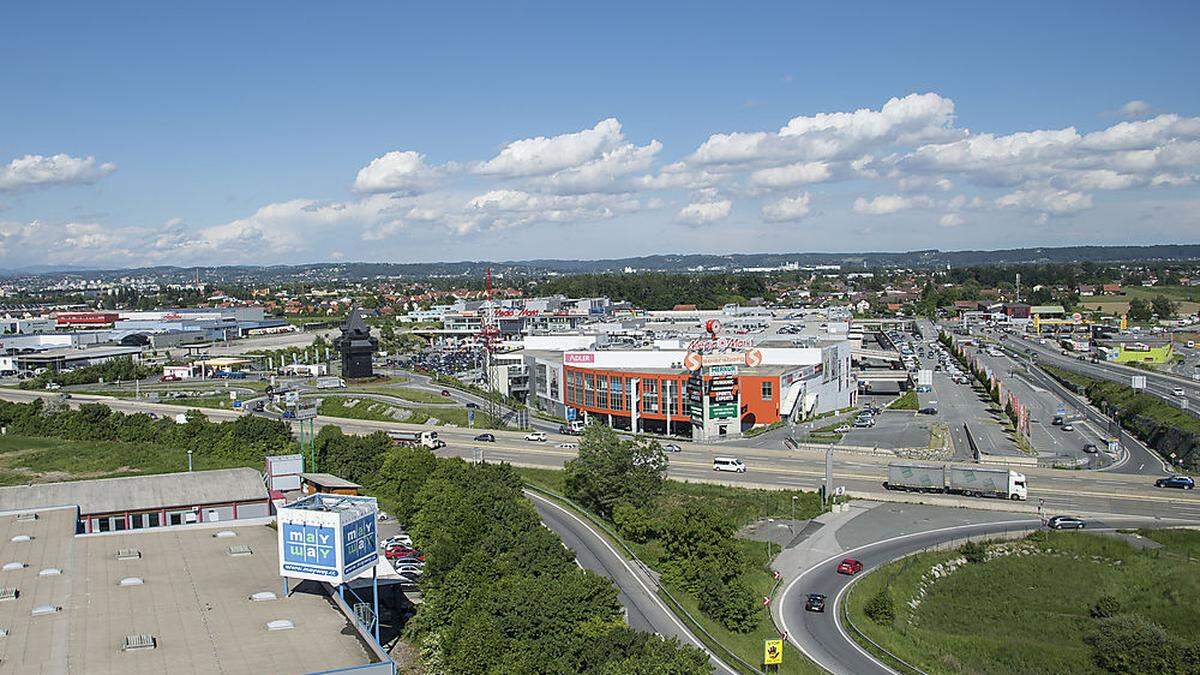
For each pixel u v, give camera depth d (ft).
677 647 293.64
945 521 506.48
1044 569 445.78
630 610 375.66
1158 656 359.66
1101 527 489.26
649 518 470.39
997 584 435.53
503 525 412.77
